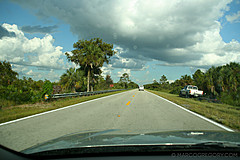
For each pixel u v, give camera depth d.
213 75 19.48
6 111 8.86
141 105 11.95
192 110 9.39
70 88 25.30
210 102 16.38
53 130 5.12
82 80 29.30
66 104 11.92
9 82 20.12
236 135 2.83
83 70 33.28
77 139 2.65
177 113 8.48
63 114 8.09
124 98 18.69
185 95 23.67
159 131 3.23
